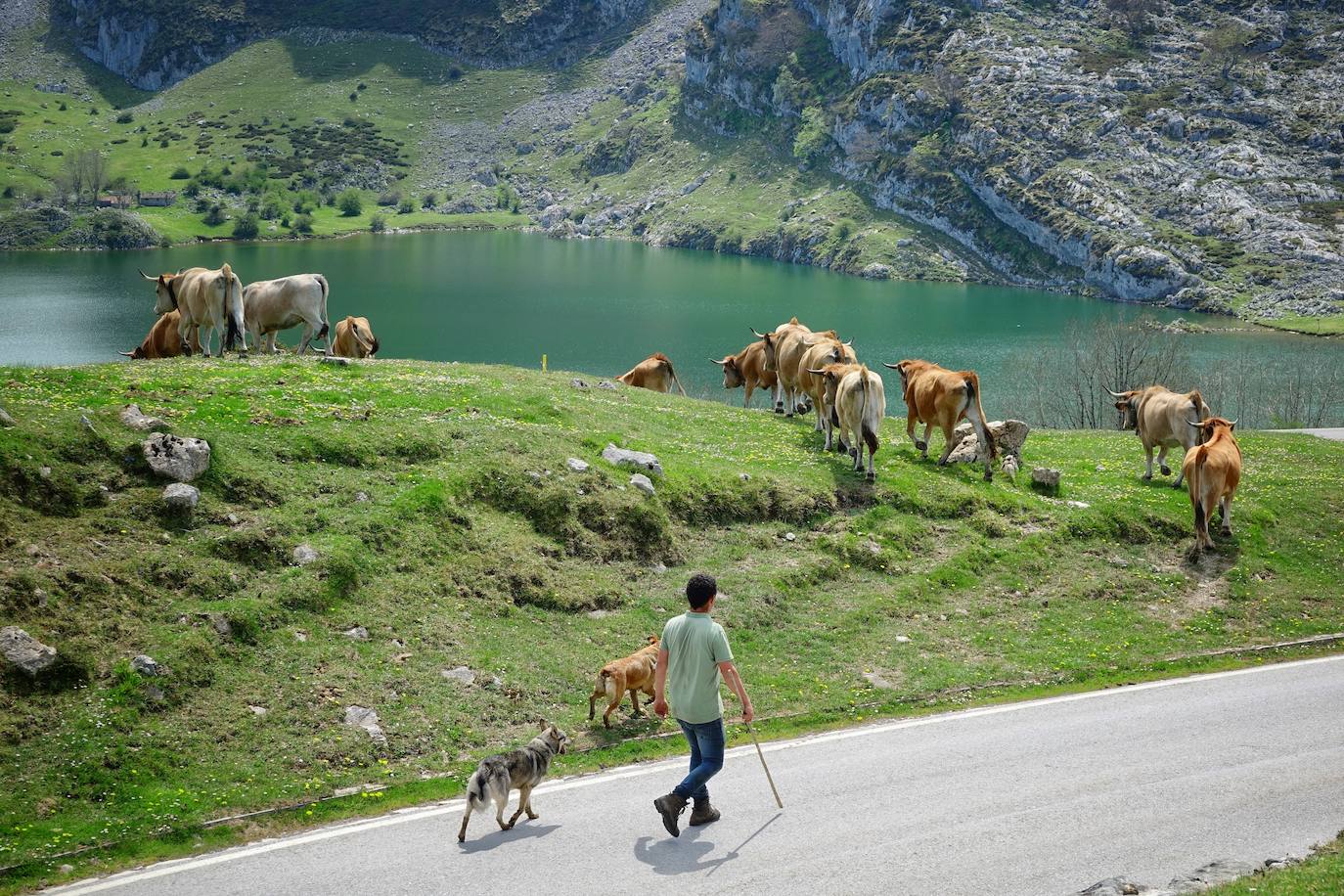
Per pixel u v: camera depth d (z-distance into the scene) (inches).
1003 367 4050.2
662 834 456.4
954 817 478.9
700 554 812.6
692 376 3843.5
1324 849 446.6
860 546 836.0
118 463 679.7
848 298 6392.7
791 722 601.9
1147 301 6441.9
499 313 5536.4
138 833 455.2
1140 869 432.8
